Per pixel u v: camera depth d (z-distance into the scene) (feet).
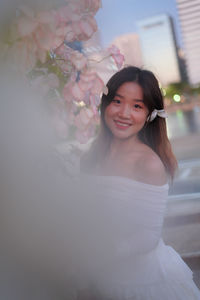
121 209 3.84
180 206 12.10
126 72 4.28
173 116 102.06
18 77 2.10
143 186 3.95
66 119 2.40
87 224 2.90
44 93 2.23
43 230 2.23
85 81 2.33
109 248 3.40
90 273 3.30
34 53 2.09
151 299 3.98
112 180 3.99
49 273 2.42
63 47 2.35
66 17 2.17
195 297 4.16
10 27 1.93
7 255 2.13
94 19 2.33
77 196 2.68
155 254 4.21
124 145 4.50
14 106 2.05
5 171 2.03
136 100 4.27
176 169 4.97
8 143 2.02
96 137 4.83
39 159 2.15
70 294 2.90
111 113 4.37
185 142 35.58
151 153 4.27
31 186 2.12
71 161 2.40
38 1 2.03
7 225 2.08
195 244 9.40
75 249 2.70
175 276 4.16
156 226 3.94
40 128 2.14
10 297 2.16
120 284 3.90
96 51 2.44
